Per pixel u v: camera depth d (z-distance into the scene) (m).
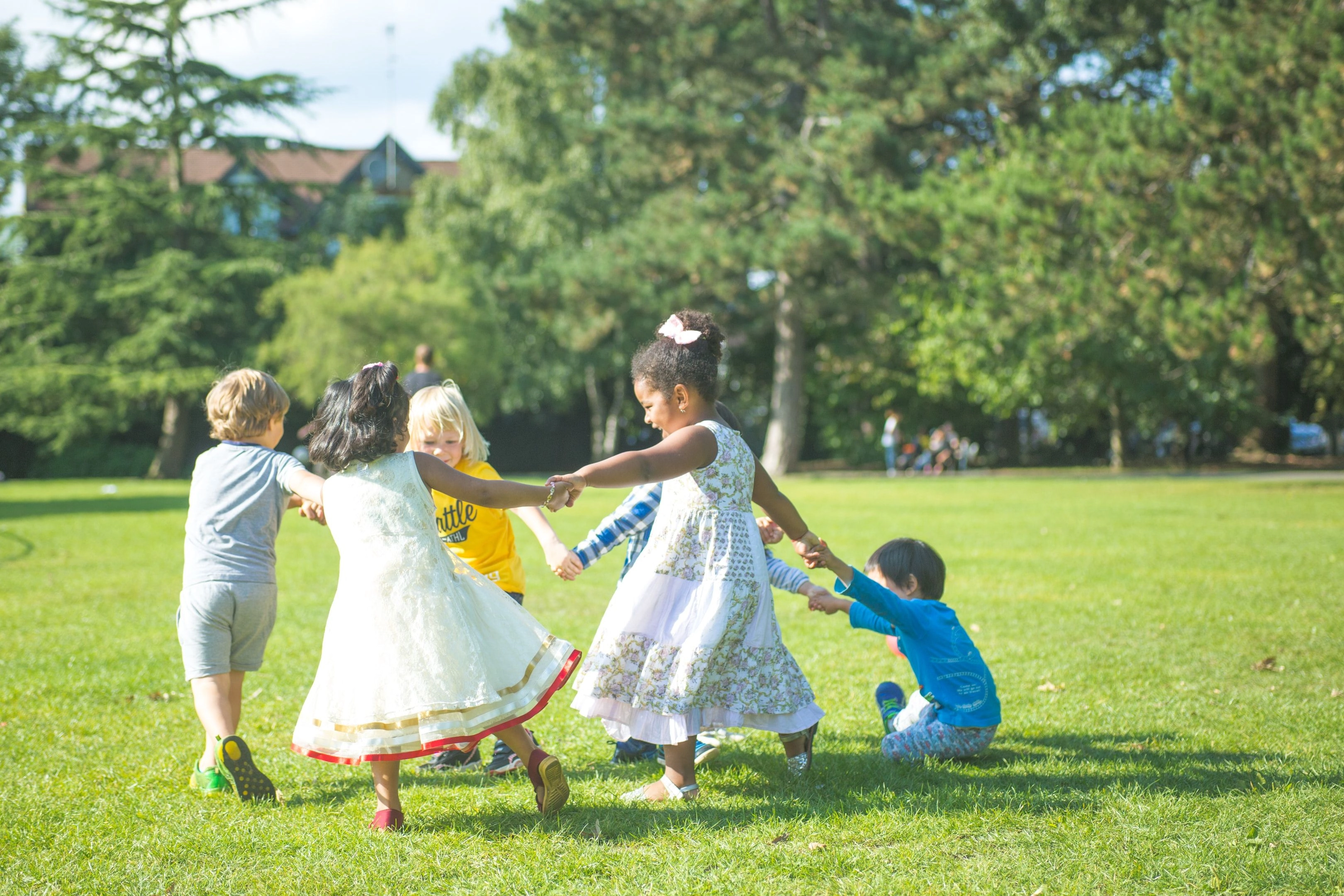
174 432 29.38
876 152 21.50
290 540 10.80
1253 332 13.89
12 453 29.91
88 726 4.01
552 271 24.94
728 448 3.14
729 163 24.17
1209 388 24.38
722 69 24.23
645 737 3.02
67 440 27.06
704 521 3.10
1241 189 13.54
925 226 17.94
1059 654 5.14
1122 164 14.32
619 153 25.98
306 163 40.59
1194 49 14.88
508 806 3.14
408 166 41.78
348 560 2.95
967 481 21.67
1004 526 11.60
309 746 2.88
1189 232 14.09
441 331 25.28
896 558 3.71
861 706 4.32
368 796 3.26
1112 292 14.96
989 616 6.16
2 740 3.82
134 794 3.26
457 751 3.63
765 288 25.14
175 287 27.62
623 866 2.65
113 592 7.40
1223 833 2.78
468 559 3.61
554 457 34.28
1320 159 12.84
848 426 30.36
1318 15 13.25
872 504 15.16
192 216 29.52
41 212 30.05
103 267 28.80
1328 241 13.48
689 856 2.70
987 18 22.06
